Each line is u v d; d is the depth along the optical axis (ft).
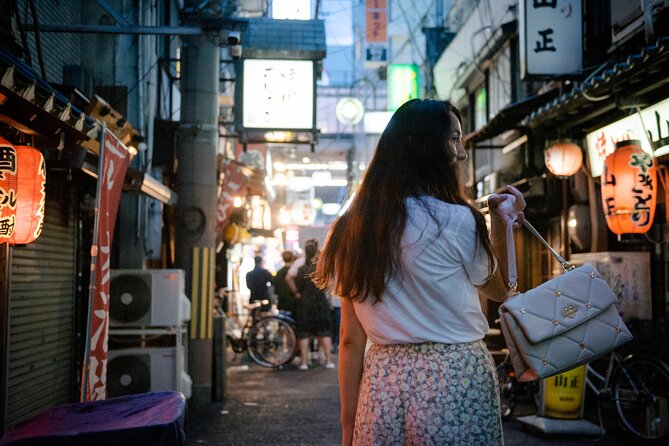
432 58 69.31
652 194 21.36
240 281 81.10
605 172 21.97
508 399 24.00
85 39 30.22
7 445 7.60
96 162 20.31
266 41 34.91
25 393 19.29
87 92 25.66
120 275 23.90
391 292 6.04
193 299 27.68
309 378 34.76
